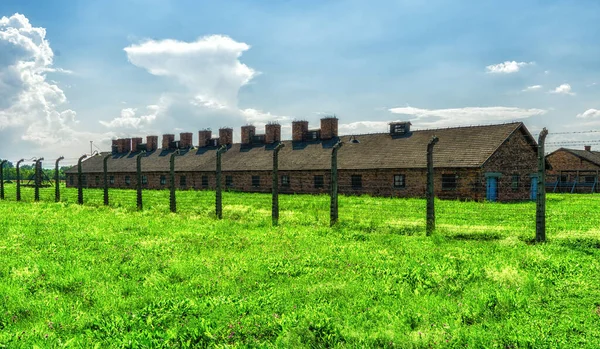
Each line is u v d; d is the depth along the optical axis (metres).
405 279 8.55
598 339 5.66
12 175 99.56
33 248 12.21
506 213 21.03
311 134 52.44
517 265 9.41
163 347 5.55
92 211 23.48
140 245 12.52
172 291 8.03
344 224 16.25
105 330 6.03
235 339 5.84
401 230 14.93
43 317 6.69
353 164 42.03
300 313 6.47
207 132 65.88
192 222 18.02
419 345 5.62
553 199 33.28
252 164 51.44
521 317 6.49
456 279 8.54
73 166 78.56
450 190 34.81
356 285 8.20
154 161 66.38
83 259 10.58
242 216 20.16
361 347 5.55
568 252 11.00
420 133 43.09
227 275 8.98
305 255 10.98
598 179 56.53
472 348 5.48
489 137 36.38
